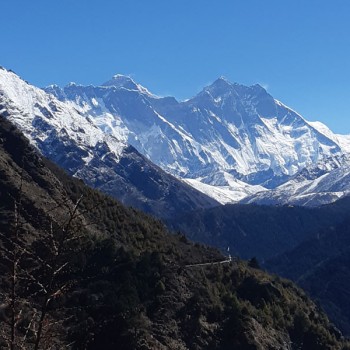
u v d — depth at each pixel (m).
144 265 70.69
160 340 60.94
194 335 64.75
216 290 75.31
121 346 55.06
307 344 76.81
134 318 58.59
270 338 70.75
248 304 76.31
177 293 69.75
